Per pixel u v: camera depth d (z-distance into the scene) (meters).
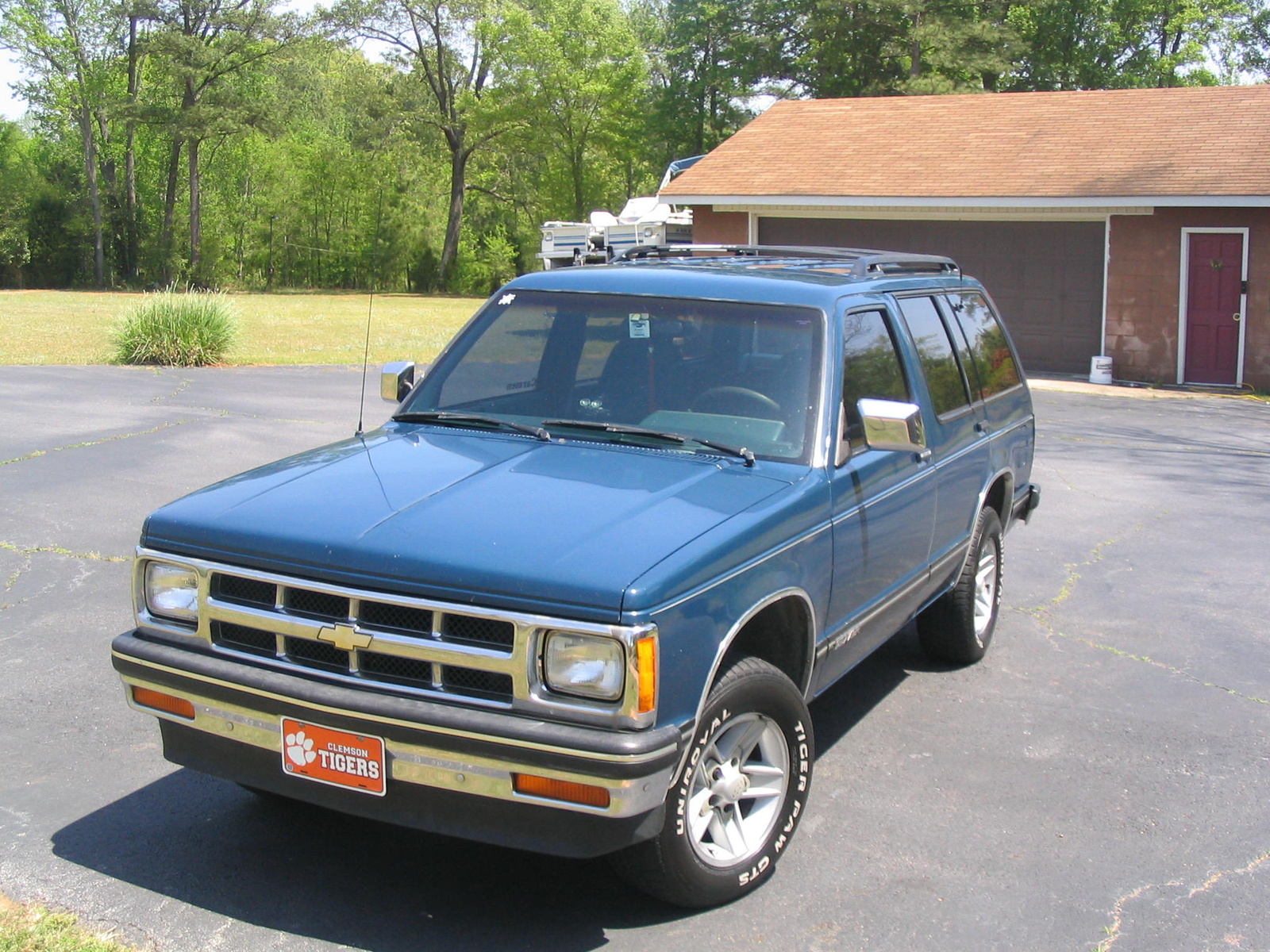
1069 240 19.94
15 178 60.22
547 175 65.19
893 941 3.62
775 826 3.92
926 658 6.32
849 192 20.91
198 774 4.67
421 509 3.67
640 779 3.16
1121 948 3.62
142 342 18.86
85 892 3.75
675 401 4.48
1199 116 20.69
